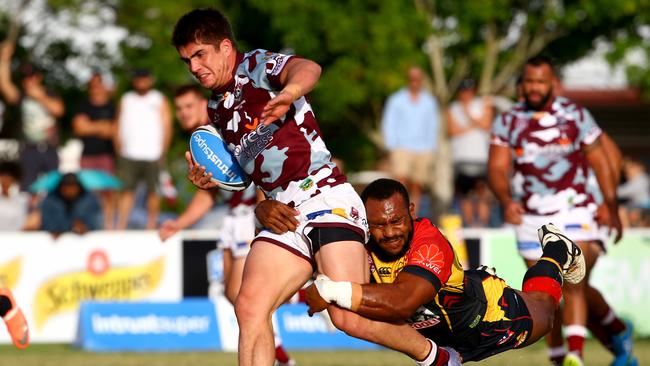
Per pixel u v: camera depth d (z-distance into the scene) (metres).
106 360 28.50
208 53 16.39
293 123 16.52
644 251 36.25
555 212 23.50
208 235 35.38
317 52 62.78
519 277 35.47
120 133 40.03
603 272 36.03
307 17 61.75
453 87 68.00
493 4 63.97
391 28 60.94
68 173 35.91
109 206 41.19
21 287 34.78
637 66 66.31
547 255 18.95
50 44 73.88
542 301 18.53
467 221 45.44
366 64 61.72
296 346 33.34
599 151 23.70
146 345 32.91
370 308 15.85
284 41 62.50
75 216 35.94
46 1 72.12
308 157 16.55
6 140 63.88
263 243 16.64
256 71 16.31
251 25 66.25
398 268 17.05
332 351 32.16
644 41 66.69
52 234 34.97
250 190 24.22
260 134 16.47
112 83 71.19
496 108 62.75
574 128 23.55
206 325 33.28
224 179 17.19
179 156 65.81
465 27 64.31
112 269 35.09
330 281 15.77
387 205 16.58
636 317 36.19
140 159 39.97
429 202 49.41
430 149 43.50
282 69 16.00
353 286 15.78
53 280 34.94
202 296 35.28
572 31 68.44
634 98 88.81
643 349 31.14
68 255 35.03
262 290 16.36
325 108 63.62
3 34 73.69
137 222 40.31
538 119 23.64
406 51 61.31
